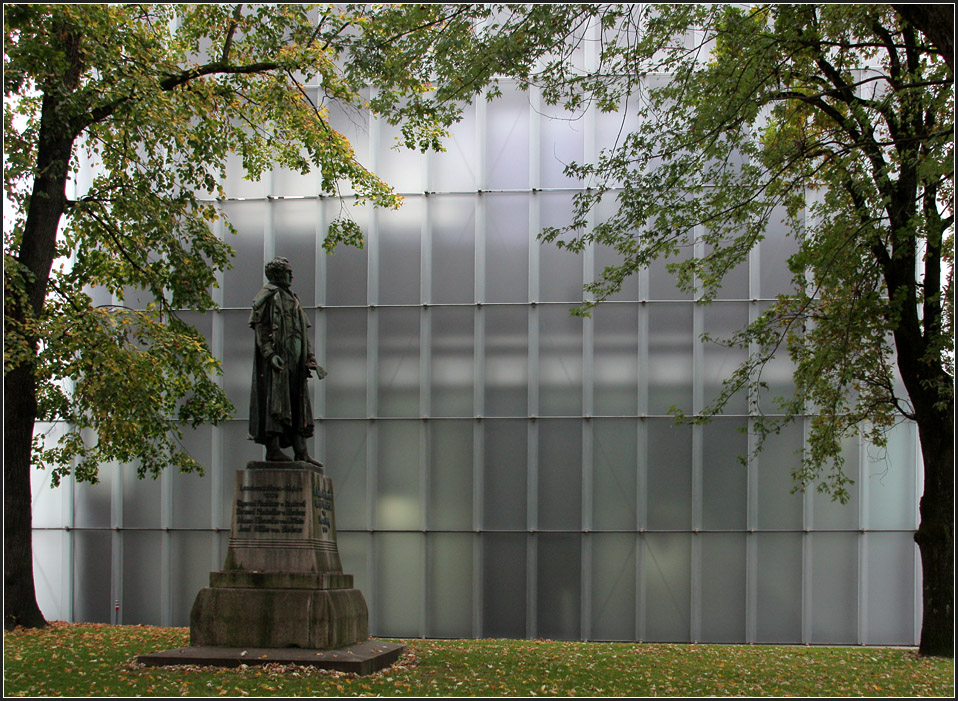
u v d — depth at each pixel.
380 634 23.36
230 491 23.98
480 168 24.06
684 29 13.99
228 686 11.20
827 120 17.09
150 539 24.09
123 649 14.27
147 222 17.20
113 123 17.83
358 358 24.02
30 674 12.03
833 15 13.97
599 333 23.67
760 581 22.97
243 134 19.89
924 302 17.38
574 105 14.68
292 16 18.30
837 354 16.48
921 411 17.25
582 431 23.44
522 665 14.02
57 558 24.22
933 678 13.89
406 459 23.72
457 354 23.83
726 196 15.38
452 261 23.98
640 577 23.06
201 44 24.53
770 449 23.22
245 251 24.44
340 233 21.25
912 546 22.94
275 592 13.16
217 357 24.23
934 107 15.26
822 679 13.68
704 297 16.64
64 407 19.80
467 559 23.41
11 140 16.36
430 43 14.29
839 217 16.31
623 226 15.30
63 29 16.23
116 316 19.06
